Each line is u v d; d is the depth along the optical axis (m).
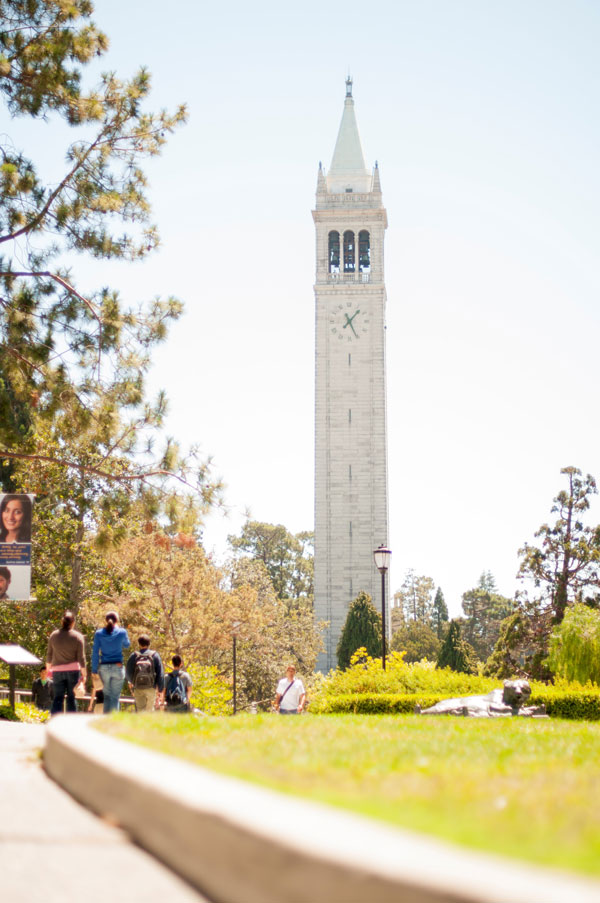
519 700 24.45
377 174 112.06
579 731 15.71
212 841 5.41
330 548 104.44
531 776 8.12
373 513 105.06
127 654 41.62
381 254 110.69
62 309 23.14
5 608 43.03
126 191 23.66
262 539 112.00
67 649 16.89
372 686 35.38
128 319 23.47
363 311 108.69
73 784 8.62
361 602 91.38
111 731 10.87
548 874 3.93
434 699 31.14
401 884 3.82
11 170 22.06
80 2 23.56
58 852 6.42
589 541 68.25
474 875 3.79
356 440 106.56
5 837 6.84
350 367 107.81
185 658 41.84
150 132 23.77
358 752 9.66
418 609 142.12
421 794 6.58
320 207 111.50
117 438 23.14
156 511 22.84
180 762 7.86
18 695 32.00
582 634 48.62
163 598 41.50
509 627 68.69
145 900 5.33
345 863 4.12
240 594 46.78
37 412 22.69
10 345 22.69
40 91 22.52
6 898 5.39
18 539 24.17
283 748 9.77
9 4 23.03
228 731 12.10
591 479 68.94
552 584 68.38
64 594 43.19
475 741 12.38
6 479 43.88
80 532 40.97
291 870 4.51
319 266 110.25
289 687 22.88
